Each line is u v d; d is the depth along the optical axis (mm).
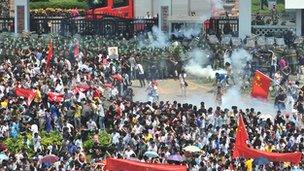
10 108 107500
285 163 93500
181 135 101312
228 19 159875
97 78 124188
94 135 104438
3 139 102250
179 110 107375
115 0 173500
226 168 92500
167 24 160500
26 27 164625
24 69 127688
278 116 107125
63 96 114750
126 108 109688
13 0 180000
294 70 138750
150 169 85938
